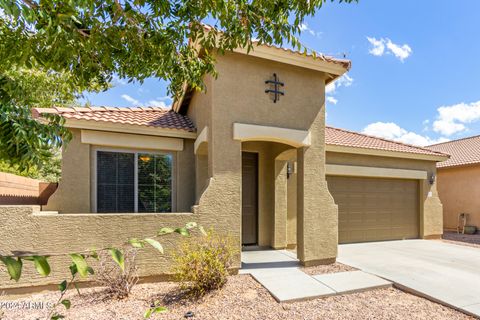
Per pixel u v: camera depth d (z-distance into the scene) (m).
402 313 6.35
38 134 3.64
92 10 3.76
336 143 14.32
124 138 10.73
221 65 9.17
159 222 8.01
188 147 11.87
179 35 4.73
